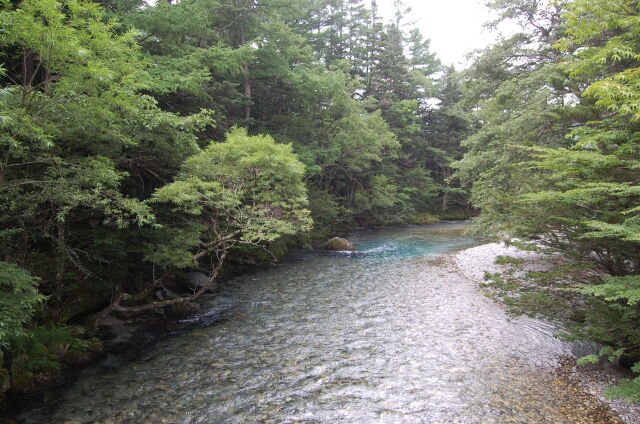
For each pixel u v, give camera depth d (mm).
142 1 12938
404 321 9680
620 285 5137
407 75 36125
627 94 4957
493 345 8094
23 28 5375
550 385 6367
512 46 14461
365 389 6348
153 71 11359
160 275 11617
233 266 15945
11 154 6570
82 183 6855
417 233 28719
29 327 7234
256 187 10883
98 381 6680
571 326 8320
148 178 11789
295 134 22453
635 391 4824
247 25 18469
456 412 5598
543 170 9383
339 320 9828
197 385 6559
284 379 6746
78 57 5992
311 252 20469
